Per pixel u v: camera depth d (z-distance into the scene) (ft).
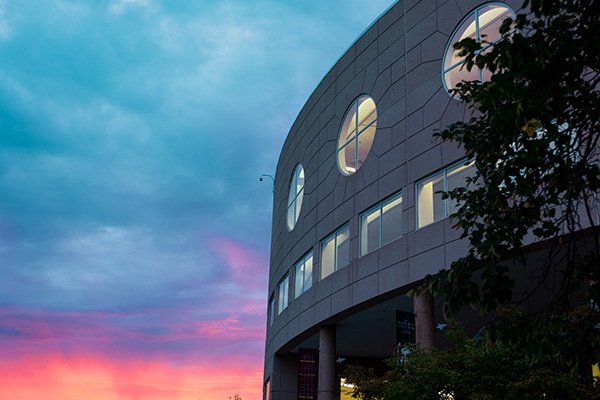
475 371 51.80
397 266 80.84
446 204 76.13
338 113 103.91
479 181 71.31
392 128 87.71
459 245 72.28
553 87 25.54
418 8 88.02
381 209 87.66
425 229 77.51
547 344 26.99
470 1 79.41
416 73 85.56
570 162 28.58
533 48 24.70
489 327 27.66
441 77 81.20
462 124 30.94
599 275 28.73
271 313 140.26
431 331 75.66
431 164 79.25
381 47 94.53
